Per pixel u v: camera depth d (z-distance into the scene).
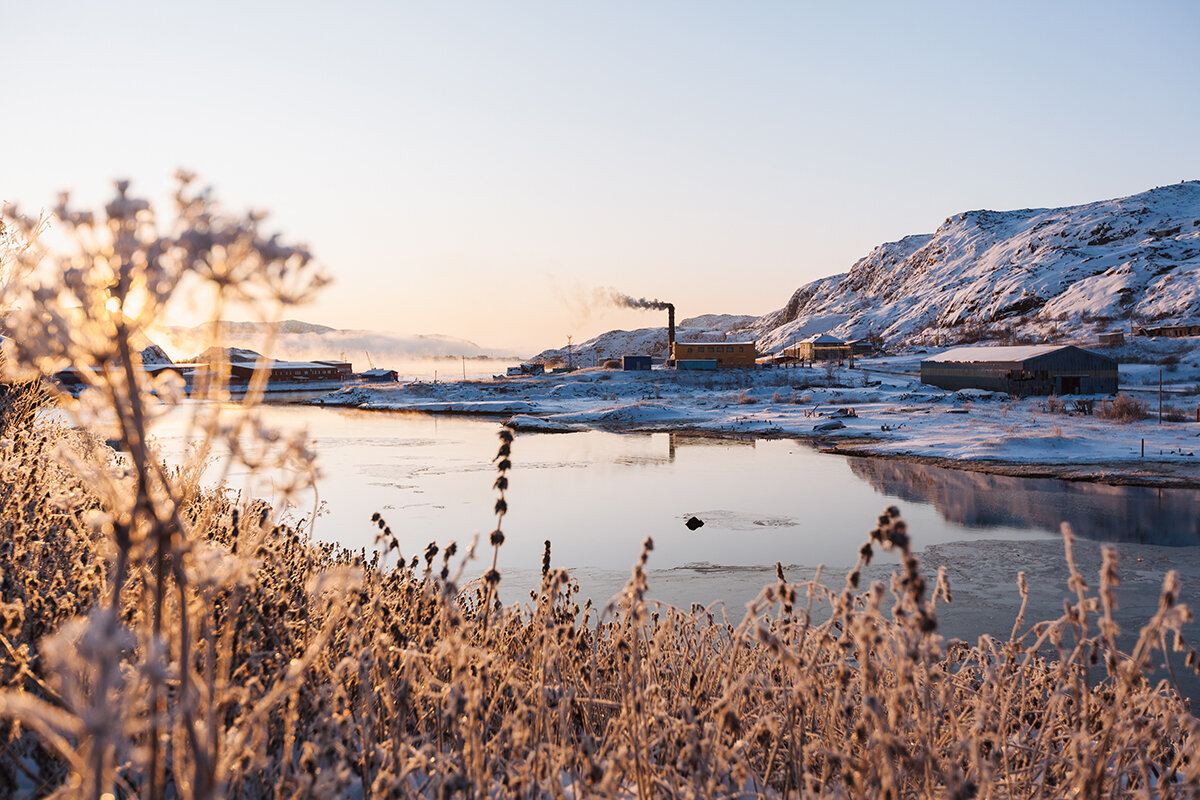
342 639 2.81
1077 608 2.42
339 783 1.74
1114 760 2.64
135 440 1.09
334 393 102.69
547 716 2.51
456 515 23.12
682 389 97.44
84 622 0.87
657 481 31.28
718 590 15.61
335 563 4.31
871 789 2.05
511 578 15.73
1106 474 32.12
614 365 132.38
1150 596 15.09
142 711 1.26
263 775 2.13
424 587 3.41
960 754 2.48
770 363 137.12
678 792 2.27
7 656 2.19
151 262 0.95
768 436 51.00
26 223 1.03
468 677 2.20
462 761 2.16
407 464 35.75
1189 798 2.21
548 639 2.85
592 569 17.27
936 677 2.42
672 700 3.09
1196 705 8.84
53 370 1.03
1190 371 92.88
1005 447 38.81
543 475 32.88
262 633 2.51
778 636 3.28
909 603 1.83
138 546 1.14
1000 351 84.25
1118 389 76.31
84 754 1.04
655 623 3.24
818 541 20.41
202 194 1.01
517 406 76.88
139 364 1.10
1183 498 27.16
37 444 3.99
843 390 83.88
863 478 32.31
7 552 2.88
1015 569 17.70
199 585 1.44
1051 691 3.02
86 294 0.99
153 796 1.29
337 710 2.42
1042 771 2.60
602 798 2.19
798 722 2.57
